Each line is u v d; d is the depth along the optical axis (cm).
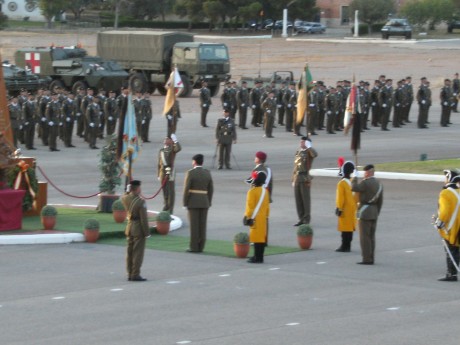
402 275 3662
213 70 11850
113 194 5059
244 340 2717
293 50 17788
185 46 11762
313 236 4456
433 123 9962
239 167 7038
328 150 7912
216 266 3838
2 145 4669
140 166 7062
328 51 17612
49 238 4322
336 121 9175
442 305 3167
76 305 3166
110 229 4509
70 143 8138
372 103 9525
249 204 3884
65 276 3638
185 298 3266
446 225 3547
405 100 9612
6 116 5022
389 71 14588
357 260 3962
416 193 5812
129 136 5006
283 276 3641
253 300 3234
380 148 8044
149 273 3697
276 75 10988
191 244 4134
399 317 2994
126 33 12156
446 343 2694
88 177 6488
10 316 3014
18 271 3728
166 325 2892
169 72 12025
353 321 2939
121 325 2895
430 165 6875
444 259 3981
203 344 2675
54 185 5975
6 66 10981
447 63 15525
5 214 4450
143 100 8281
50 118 7819
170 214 4925
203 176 4116
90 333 2802
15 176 4788
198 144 8269
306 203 4766
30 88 11000
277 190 6006
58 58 11581
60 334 2792
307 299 3250
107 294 3331
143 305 3161
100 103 8481
